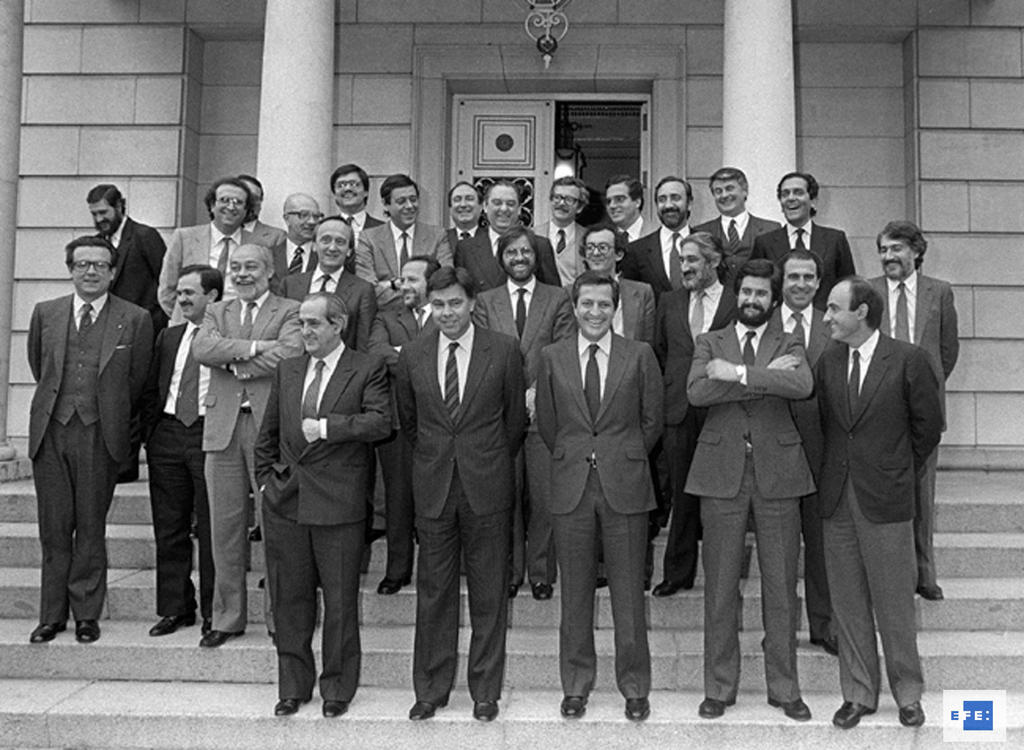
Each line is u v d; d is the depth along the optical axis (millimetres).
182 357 5016
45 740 4277
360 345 5059
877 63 8773
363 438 4180
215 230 5805
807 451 4496
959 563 5449
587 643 4262
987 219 8430
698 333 5047
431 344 4352
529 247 4945
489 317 5027
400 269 5695
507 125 9008
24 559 5707
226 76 8969
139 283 6324
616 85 8812
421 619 4254
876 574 4137
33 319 4984
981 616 4980
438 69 8703
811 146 8758
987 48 8484
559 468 4273
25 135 8648
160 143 8609
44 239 8602
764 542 4250
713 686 4262
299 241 5711
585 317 4246
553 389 4328
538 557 5039
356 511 4238
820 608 4672
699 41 8617
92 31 8688
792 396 4133
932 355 5055
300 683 4305
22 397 8492
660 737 4156
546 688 4637
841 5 8523
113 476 4926
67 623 5043
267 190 6254
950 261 8430
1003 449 8312
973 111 8469
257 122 8930
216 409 4746
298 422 4238
